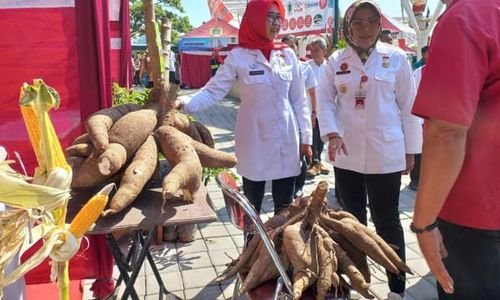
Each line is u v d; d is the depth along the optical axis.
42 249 1.35
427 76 1.40
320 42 5.70
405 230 4.24
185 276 3.42
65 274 1.54
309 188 5.71
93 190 2.04
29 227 1.35
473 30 1.34
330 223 2.06
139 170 1.83
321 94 3.02
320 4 10.82
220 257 3.73
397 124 2.84
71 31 2.50
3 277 1.32
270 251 1.89
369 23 2.73
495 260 1.57
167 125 2.12
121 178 1.92
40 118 1.37
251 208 1.89
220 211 4.82
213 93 2.97
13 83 2.49
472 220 1.54
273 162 3.11
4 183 1.22
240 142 3.15
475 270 1.59
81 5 2.48
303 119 3.24
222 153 2.15
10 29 2.45
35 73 2.50
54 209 1.35
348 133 2.89
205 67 23.50
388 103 2.81
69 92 2.54
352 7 2.77
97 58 2.54
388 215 2.88
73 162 1.87
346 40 2.85
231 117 12.55
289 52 3.19
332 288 1.98
